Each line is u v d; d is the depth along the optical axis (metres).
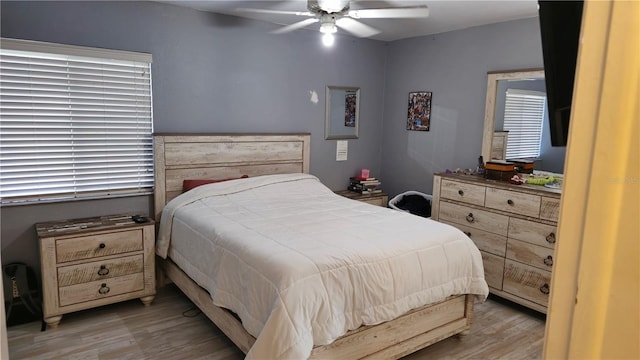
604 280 0.44
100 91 3.29
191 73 3.69
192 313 3.17
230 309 2.37
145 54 3.41
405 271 2.36
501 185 3.36
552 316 0.50
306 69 4.40
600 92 0.43
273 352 1.89
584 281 0.46
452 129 4.38
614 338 0.44
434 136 4.57
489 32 3.96
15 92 2.96
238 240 2.50
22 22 2.92
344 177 4.92
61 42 3.08
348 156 4.91
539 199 3.11
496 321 3.16
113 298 3.09
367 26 4.15
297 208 3.33
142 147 3.54
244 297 2.24
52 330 2.87
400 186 5.02
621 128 0.42
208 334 2.87
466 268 2.66
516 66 3.78
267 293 2.07
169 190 3.61
